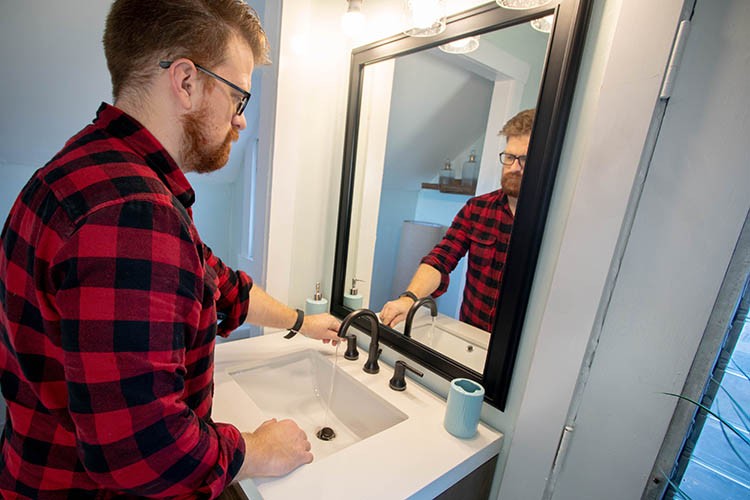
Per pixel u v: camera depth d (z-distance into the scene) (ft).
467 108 2.83
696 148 1.77
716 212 1.73
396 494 2.11
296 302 4.55
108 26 1.63
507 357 2.57
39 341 1.52
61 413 1.61
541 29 2.30
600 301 2.10
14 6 4.60
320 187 4.39
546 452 2.40
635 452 2.05
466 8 2.84
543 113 2.27
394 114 3.52
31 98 5.87
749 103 1.62
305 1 3.76
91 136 1.59
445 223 3.13
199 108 1.75
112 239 1.33
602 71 2.07
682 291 1.85
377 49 3.53
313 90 4.05
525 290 2.44
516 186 2.51
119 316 1.32
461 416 2.56
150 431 1.41
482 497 2.75
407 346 3.46
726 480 1.79
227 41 1.75
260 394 3.51
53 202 1.42
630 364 2.04
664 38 1.80
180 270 1.50
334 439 3.33
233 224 9.23
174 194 1.76
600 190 2.06
